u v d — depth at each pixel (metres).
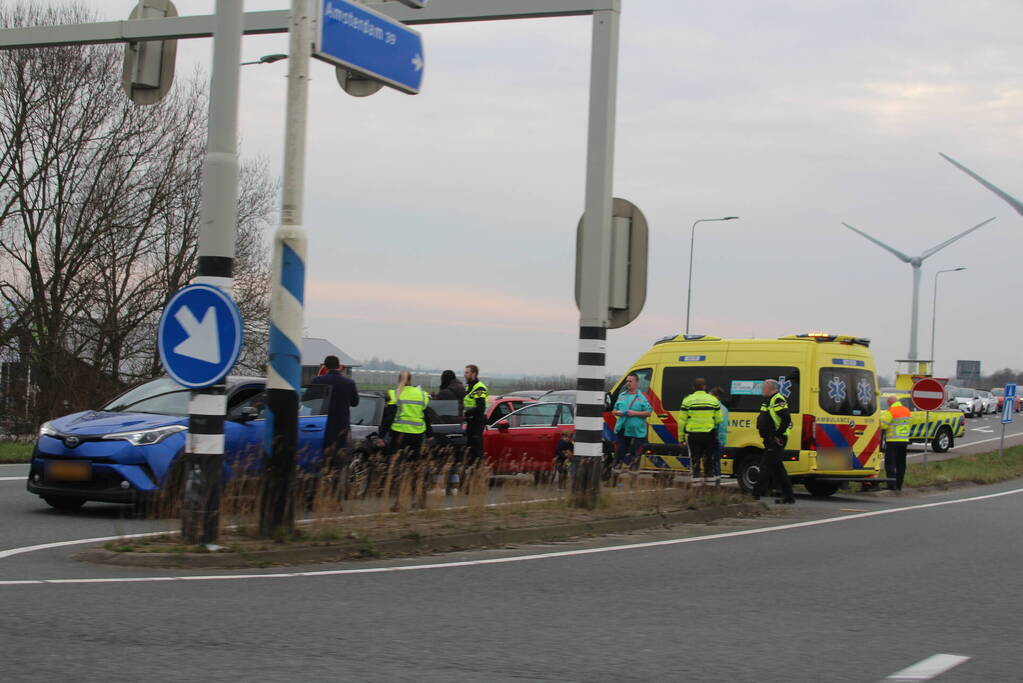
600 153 12.87
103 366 31.94
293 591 7.70
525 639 6.32
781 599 8.05
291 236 9.53
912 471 24.36
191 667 5.37
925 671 5.81
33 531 10.85
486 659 5.77
